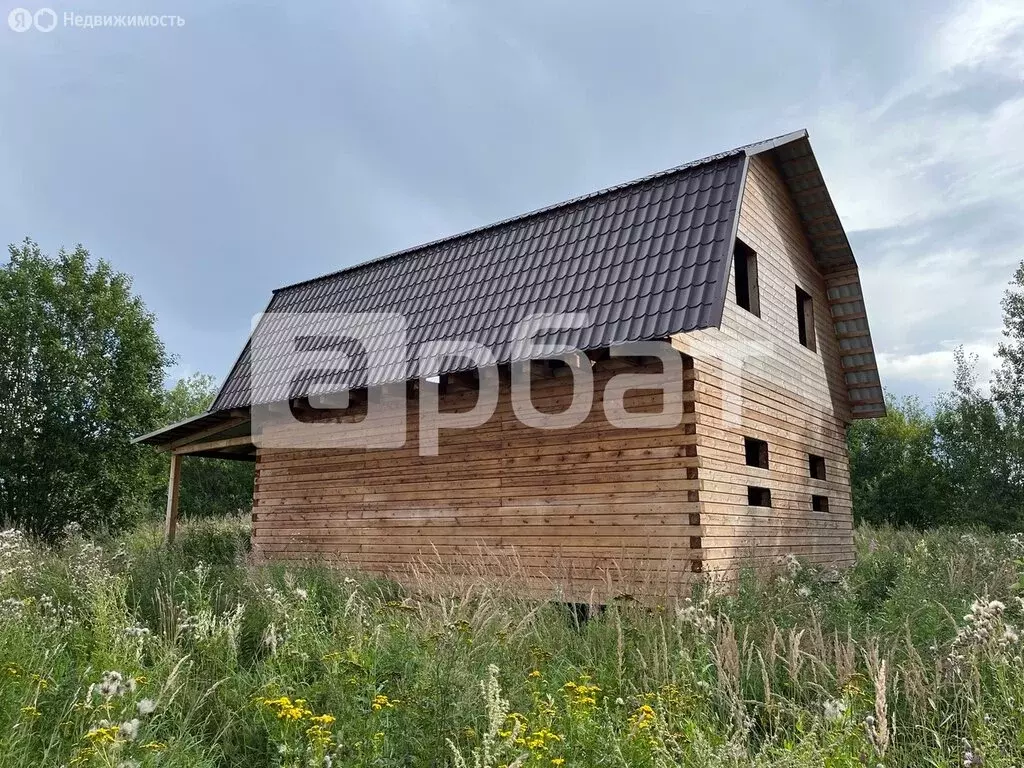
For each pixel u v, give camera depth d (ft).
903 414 102.53
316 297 45.62
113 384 64.03
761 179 37.22
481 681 14.76
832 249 42.96
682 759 13.37
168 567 31.53
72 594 25.63
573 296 31.22
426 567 32.12
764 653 18.85
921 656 17.94
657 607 21.98
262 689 16.49
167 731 15.26
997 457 81.10
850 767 12.43
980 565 27.63
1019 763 12.60
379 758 13.00
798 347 39.91
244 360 45.96
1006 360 82.79
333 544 38.93
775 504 34.96
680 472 28.30
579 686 15.55
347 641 19.52
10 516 59.00
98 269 65.98
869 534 58.54
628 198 33.68
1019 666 14.93
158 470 69.21
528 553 31.45
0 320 59.98
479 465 33.76
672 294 28.07
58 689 15.88
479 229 39.47
